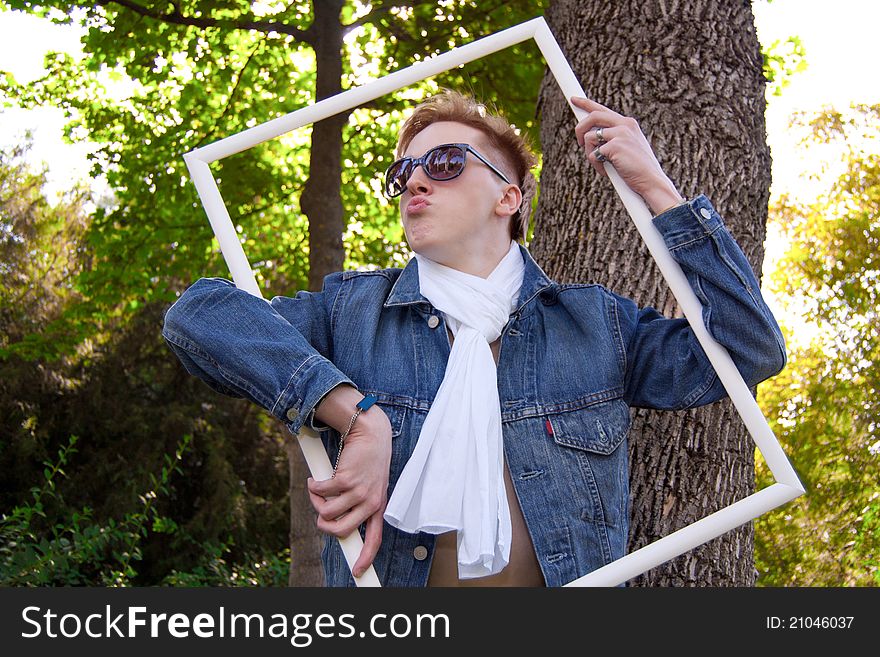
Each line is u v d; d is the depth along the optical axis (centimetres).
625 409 137
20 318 1127
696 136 224
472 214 137
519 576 128
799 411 752
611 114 138
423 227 137
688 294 130
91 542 374
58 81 641
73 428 1134
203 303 129
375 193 626
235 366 124
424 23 528
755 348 128
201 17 513
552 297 145
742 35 237
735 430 209
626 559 119
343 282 146
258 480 1202
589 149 140
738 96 229
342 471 118
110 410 1143
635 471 206
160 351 1193
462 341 133
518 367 136
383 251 652
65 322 935
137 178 611
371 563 118
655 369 141
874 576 679
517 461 129
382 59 546
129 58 579
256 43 566
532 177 155
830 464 723
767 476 638
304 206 514
